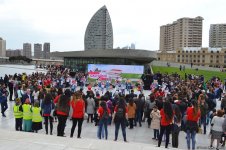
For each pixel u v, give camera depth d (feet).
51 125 46.21
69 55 224.33
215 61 611.88
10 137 28.27
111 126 58.03
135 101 59.26
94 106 58.95
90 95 59.26
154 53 210.59
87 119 61.82
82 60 224.53
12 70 342.03
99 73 124.88
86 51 213.46
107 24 460.14
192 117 39.58
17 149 23.90
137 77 122.72
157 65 343.87
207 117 61.26
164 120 37.11
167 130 37.27
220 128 42.19
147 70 242.78
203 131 56.34
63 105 38.29
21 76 108.06
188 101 54.85
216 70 340.80
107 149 25.58
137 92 114.73
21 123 46.88
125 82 120.06
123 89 105.70
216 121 42.39
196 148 44.09
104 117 44.04
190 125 39.68
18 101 47.01
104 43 457.68
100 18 456.45
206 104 54.65
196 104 39.58
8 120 59.93
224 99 64.08
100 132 44.37
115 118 42.39
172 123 38.01
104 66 124.57
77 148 25.09
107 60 212.23
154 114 47.42
